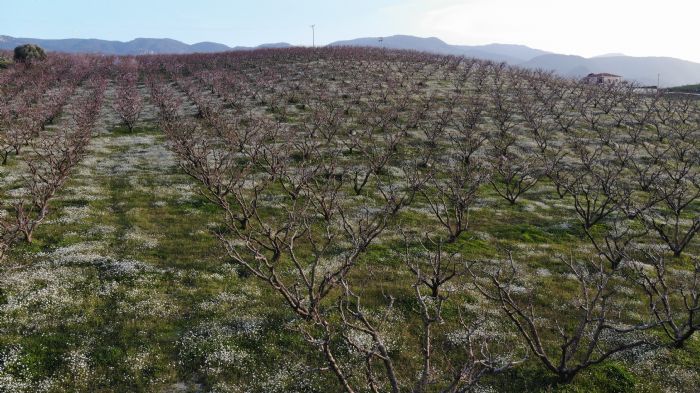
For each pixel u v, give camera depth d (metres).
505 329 16.42
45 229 24.05
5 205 26.72
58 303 16.66
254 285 19.17
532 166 42.41
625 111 70.75
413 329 16.31
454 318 17.16
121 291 17.98
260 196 32.53
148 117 63.09
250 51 139.12
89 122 50.94
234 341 15.00
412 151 47.78
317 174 37.66
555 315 17.59
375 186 36.62
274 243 19.50
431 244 24.89
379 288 19.27
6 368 13.05
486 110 68.12
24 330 14.94
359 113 64.62
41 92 70.69
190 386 13.02
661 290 19.91
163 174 37.56
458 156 46.25
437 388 13.05
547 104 72.81
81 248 21.83
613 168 42.12
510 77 100.25
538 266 22.58
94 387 12.69
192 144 35.59
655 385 13.51
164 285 18.80
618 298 19.16
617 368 14.16
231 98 73.31
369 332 10.16
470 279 20.59
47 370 13.23
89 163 39.84
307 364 14.07
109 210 28.52
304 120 60.91
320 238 25.23
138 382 12.95
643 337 16.00
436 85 89.12
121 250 22.14
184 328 15.75
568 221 29.94
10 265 19.22
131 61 119.94
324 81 89.31
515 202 34.50
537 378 13.71
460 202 26.39
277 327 15.88
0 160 37.81
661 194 32.94
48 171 35.53
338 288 19.05
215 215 28.33
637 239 26.44
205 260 21.41
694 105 76.00
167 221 26.97
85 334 14.95
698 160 45.62
